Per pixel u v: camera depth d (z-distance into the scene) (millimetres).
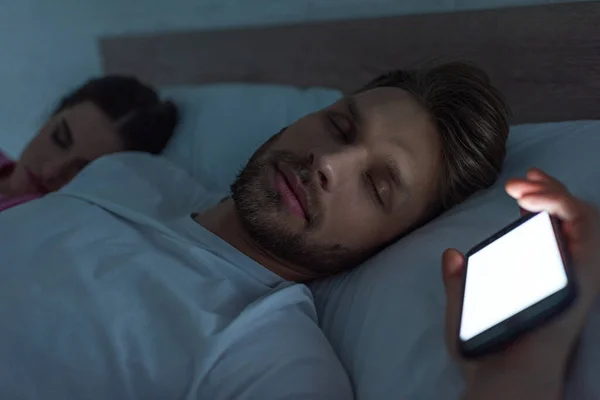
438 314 635
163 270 765
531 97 1008
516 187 565
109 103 1271
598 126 792
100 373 650
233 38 1459
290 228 810
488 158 838
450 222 782
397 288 704
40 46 1848
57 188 1268
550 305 445
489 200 795
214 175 1200
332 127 857
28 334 675
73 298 713
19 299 711
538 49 979
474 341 482
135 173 1057
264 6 1396
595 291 499
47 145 1259
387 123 833
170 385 645
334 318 792
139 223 849
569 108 962
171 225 890
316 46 1312
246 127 1221
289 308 759
